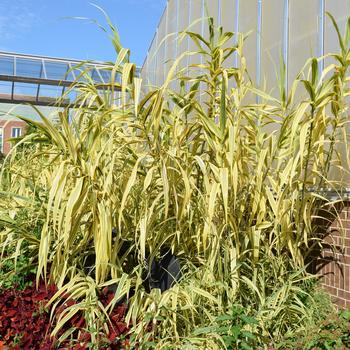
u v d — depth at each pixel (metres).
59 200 3.03
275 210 3.35
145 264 3.44
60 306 3.14
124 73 3.08
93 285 3.09
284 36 5.31
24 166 4.48
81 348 2.87
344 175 4.04
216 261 3.38
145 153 3.26
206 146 3.71
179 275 3.55
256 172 3.54
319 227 4.18
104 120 3.48
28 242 3.86
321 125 3.32
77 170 3.26
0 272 3.72
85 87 3.39
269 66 5.61
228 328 2.77
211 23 3.62
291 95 3.32
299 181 3.48
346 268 3.86
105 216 3.09
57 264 3.19
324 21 4.60
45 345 2.97
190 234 3.51
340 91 3.24
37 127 3.27
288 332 3.16
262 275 3.48
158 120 3.12
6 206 4.38
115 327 3.05
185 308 3.02
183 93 3.76
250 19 6.21
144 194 3.29
